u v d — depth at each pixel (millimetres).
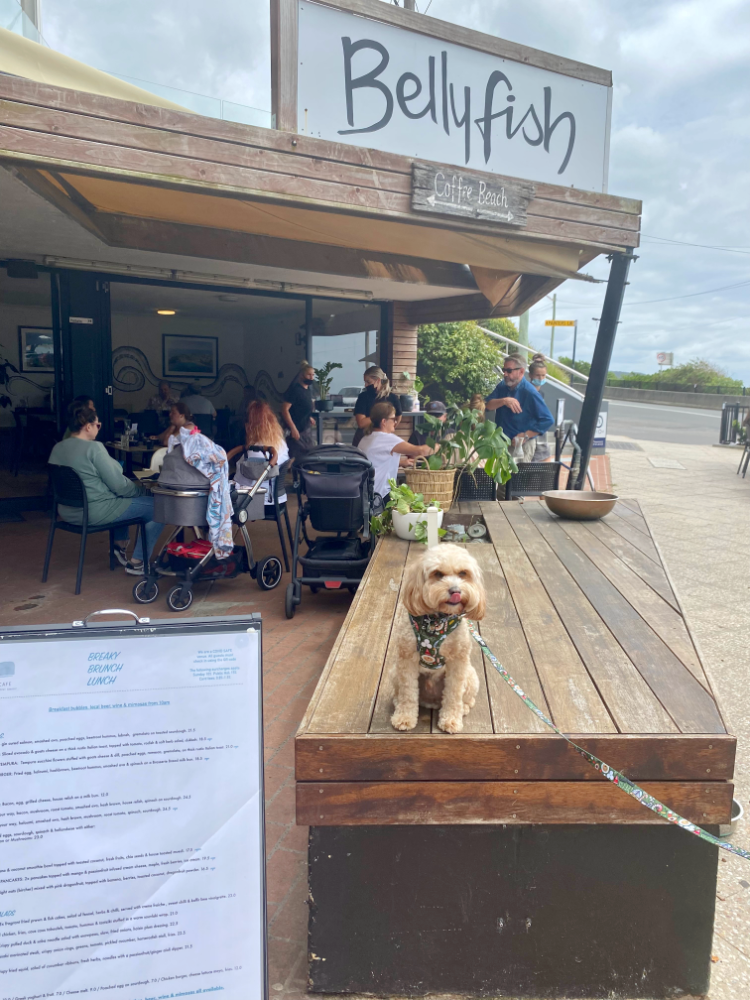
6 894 1498
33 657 1535
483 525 4770
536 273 6688
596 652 2582
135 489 5539
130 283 8711
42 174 4668
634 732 1936
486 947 1982
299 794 1902
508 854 1945
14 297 11688
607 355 6672
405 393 10688
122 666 1577
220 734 1612
